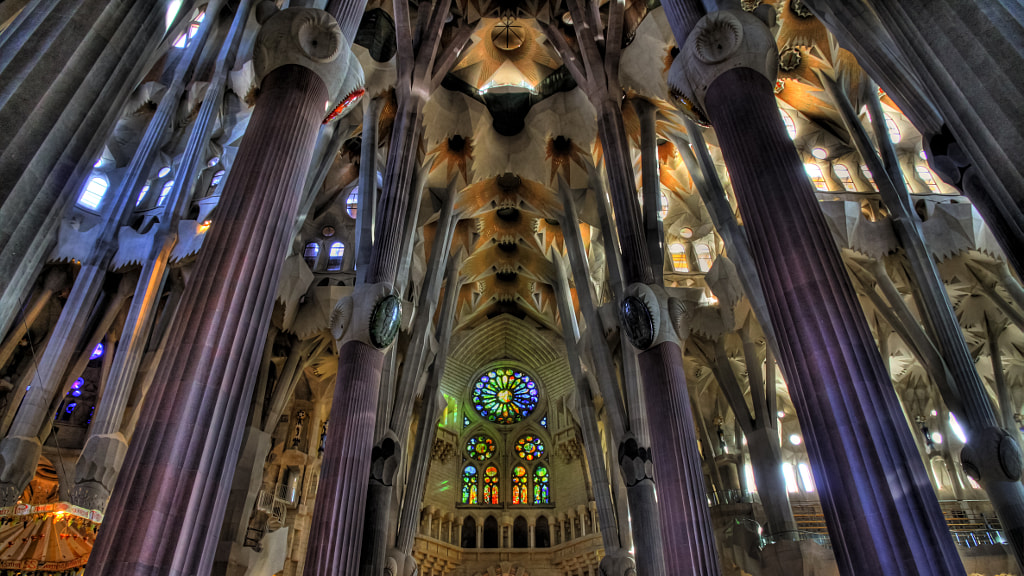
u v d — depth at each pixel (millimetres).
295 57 10055
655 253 17297
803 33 20391
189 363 7586
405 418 20547
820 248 8531
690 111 11328
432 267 24594
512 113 26219
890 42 9781
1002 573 19438
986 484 15602
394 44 21500
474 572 28656
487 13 23250
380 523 17469
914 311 22719
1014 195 6074
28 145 6754
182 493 6934
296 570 22484
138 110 23891
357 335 15539
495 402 34188
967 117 6520
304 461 24531
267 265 8633
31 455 15180
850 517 7055
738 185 9570
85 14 7621
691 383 28438
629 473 18188
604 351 21750
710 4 11312
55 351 16406
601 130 18688
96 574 6316
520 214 30047
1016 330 23016
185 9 20609
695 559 12438
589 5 21078
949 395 16734
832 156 23328
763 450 20688
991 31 6387
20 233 6547
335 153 21016
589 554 27703
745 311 21875
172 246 18281
